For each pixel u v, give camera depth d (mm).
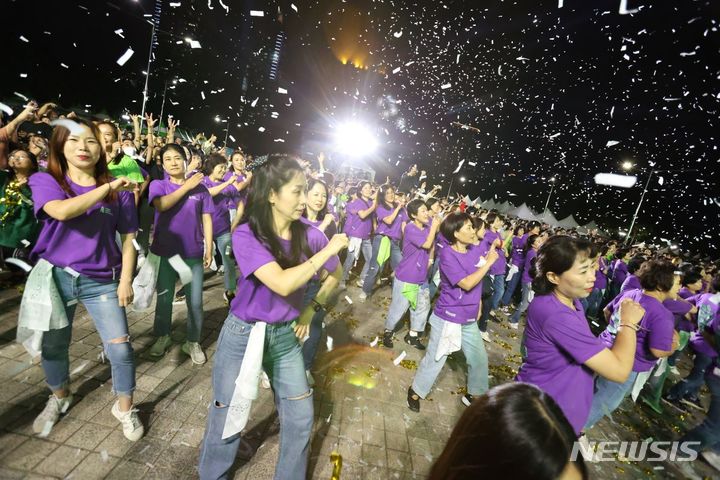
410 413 3268
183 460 2291
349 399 3285
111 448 2266
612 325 3279
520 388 884
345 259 6742
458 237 3072
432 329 3254
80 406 2531
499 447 769
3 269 4227
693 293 5168
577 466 809
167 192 3162
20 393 2539
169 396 2834
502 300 7434
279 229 1904
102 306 2273
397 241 6551
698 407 4742
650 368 3145
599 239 11320
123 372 2311
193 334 3322
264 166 1831
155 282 3215
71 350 3119
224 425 1918
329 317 5047
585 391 1959
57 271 2152
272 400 3023
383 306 6004
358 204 6398
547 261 1993
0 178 3768
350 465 2531
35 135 4406
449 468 833
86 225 2148
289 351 2008
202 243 3361
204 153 8547
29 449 2135
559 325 1895
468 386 3498
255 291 1869
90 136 2123
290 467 1972
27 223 3914
